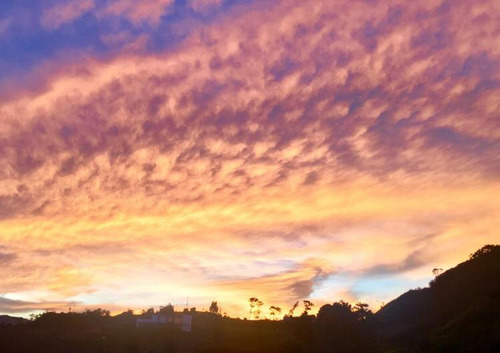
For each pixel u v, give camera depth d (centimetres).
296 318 7838
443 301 7856
